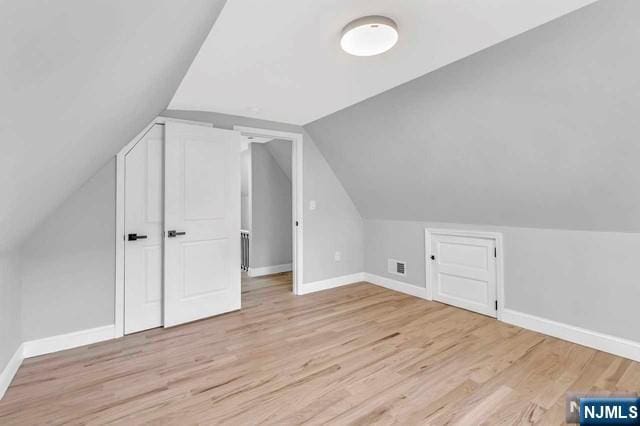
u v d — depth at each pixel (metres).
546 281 2.57
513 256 2.79
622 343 2.16
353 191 4.04
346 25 1.56
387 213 3.95
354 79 2.23
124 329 2.55
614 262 2.22
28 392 1.77
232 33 1.62
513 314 2.77
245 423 1.51
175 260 2.75
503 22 1.54
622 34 1.45
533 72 1.81
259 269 4.71
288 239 5.02
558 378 1.88
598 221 2.26
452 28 1.59
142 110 1.83
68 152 1.20
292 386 1.82
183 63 1.72
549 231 2.56
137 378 1.91
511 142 2.25
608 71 1.59
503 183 2.56
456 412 1.58
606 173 1.99
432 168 2.94
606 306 2.25
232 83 2.29
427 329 2.65
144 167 2.66
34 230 2.09
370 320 2.88
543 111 1.95
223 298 3.04
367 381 1.86
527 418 1.53
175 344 2.38
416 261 3.67
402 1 1.38
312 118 3.29
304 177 3.75
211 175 2.96
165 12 0.82
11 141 0.69
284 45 1.75
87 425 1.50
